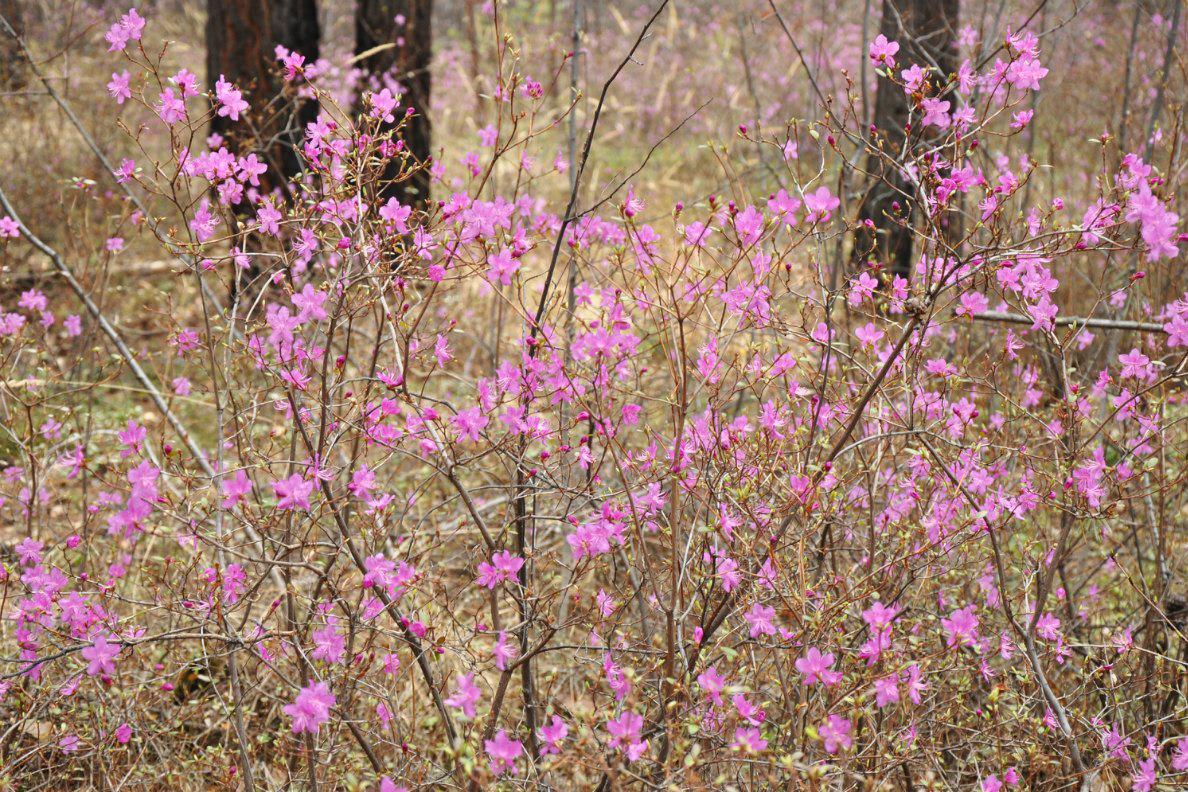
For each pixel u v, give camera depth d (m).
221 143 3.14
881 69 2.13
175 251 2.25
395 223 2.19
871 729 2.06
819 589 2.23
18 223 3.21
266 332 3.11
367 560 1.96
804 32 8.84
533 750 2.24
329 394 2.18
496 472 3.34
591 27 12.30
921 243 2.69
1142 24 5.13
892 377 2.38
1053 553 2.47
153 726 2.52
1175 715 2.24
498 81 2.37
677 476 1.91
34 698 2.43
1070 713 2.33
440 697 2.15
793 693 2.21
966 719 2.41
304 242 2.25
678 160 7.43
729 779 2.15
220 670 2.84
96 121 6.20
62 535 3.13
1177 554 2.99
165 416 2.87
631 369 2.62
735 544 2.18
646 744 1.78
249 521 1.97
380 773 2.13
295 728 1.76
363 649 2.09
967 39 2.90
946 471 2.04
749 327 2.23
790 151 2.31
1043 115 6.30
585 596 2.73
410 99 5.88
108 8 7.52
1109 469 2.31
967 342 2.90
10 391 2.96
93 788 2.36
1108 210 1.92
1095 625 2.87
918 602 2.49
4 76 5.92
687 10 12.47
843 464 2.54
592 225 2.73
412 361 2.25
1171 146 3.04
